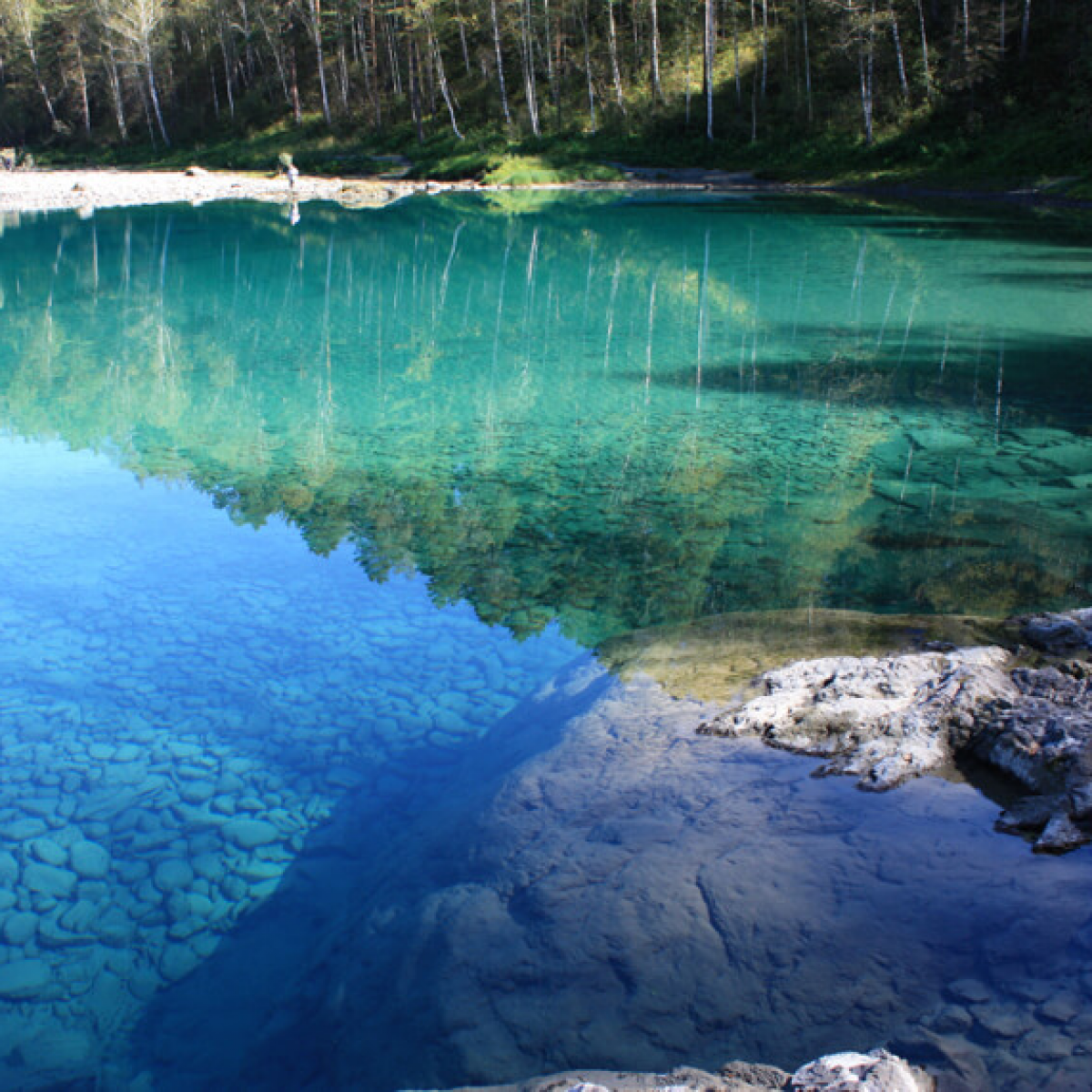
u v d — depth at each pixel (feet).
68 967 8.40
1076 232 62.49
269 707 12.90
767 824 8.28
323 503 20.89
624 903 7.50
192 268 57.11
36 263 58.95
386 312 44.45
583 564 17.49
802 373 31.81
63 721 12.60
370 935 8.16
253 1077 7.02
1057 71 98.89
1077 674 10.01
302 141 152.05
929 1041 5.72
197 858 9.89
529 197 98.53
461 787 10.59
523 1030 6.52
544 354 35.63
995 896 6.93
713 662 12.18
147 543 18.79
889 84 110.52
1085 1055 5.31
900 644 12.29
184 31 184.44
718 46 134.82
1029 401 27.50
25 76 193.77
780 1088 5.41
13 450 24.76
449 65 157.79
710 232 68.69
